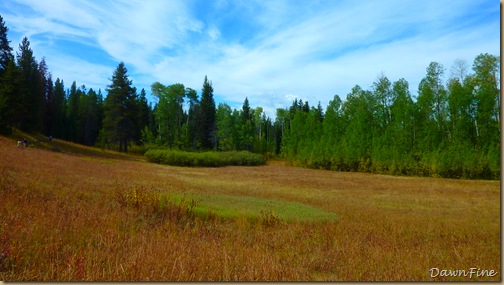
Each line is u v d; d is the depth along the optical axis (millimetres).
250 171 41594
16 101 45188
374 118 50938
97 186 14398
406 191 23219
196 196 15227
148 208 10203
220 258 5699
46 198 9773
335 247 7742
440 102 42469
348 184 27859
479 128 38188
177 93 70625
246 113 82500
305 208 13641
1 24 48750
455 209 15500
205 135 74000
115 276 4422
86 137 80250
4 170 13469
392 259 6684
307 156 56031
